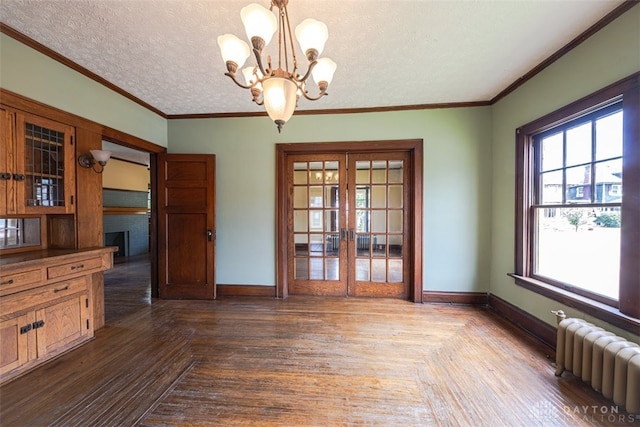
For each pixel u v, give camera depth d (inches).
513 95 113.4
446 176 133.8
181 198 142.4
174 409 64.1
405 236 140.9
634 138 67.6
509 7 69.1
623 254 70.6
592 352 65.9
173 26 75.9
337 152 142.9
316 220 146.3
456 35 80.1
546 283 99.7
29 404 65.1
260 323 112.0
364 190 143.2
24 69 82.7
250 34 50.9
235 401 66.9
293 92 60.1
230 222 147.3
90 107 104.2
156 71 101.2
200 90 117.3
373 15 71.4
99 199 109.0
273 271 145.8
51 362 82.7
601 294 79.4
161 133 144.3
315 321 113.8
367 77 105.5
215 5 67.9
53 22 74.3
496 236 126.5
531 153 107.0
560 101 89.5
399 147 135.9
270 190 144.9
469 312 123.1
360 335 101.3
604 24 73.6
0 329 71.4
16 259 79.4
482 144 130.6
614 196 75.7
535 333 100.0
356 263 144.6
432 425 59.6
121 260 256.1
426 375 77.1
